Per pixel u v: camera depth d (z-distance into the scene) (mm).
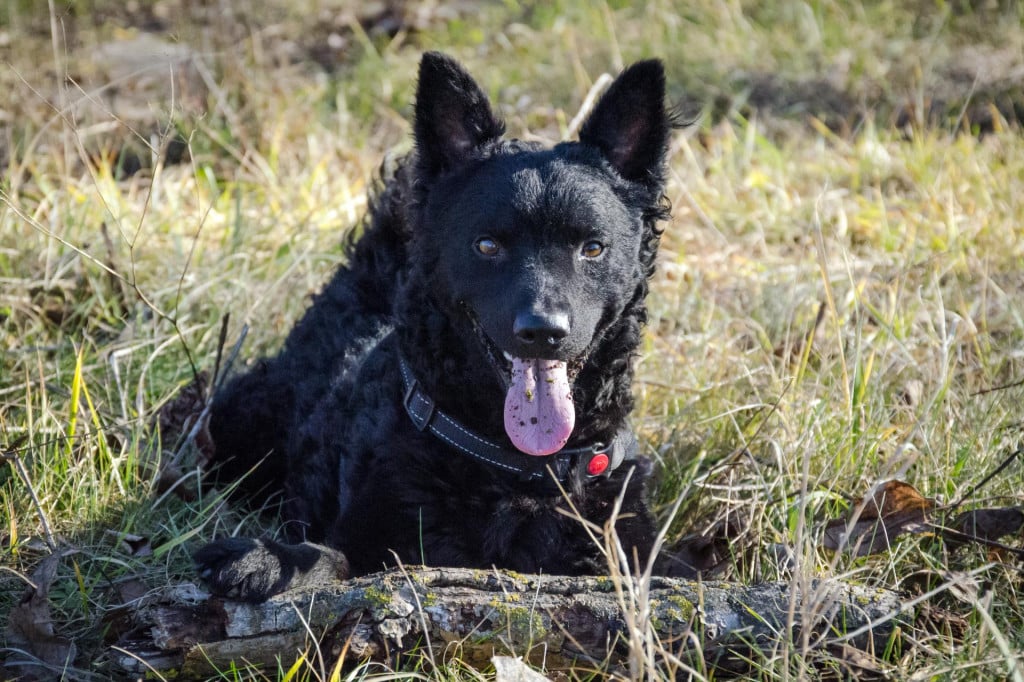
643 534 5805
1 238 8672
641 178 6004
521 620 4523
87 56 12805
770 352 7863
